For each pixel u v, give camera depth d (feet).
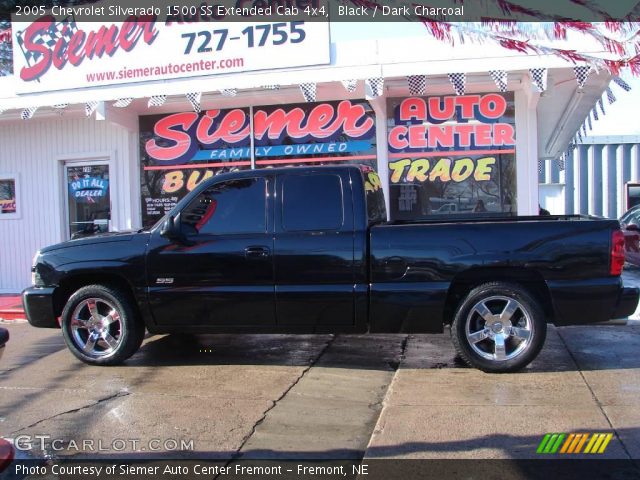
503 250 18.15
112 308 20.53
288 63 29.19
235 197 19.80
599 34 26.25
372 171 21.83
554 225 18.20
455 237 18.38
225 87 29.86
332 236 18.86
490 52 27.14
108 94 31.42
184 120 34.22
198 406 16.51
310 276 18.90
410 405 16.25
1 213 37.50
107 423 15.37
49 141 36.50
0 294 37.24
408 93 31.22
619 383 17.71
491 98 30.78
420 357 21.31
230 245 19.33
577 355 20.97
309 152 32.58
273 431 14.76
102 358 20.54
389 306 18.57
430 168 31.45
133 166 34.88
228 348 23.07
